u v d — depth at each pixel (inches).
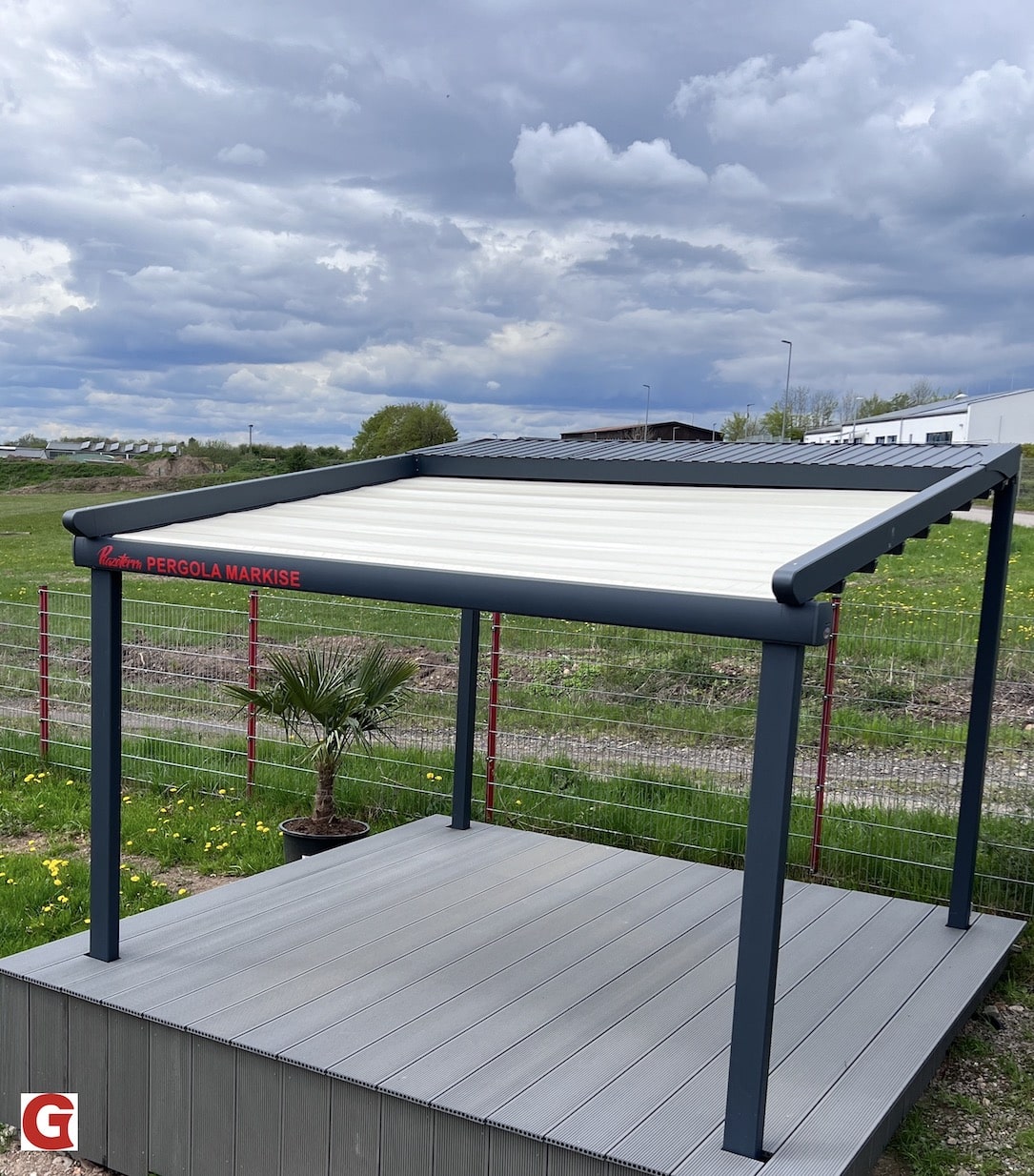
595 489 244.7
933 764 332.5
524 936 205.8
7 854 293.9
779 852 126.2
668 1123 139.0
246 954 192.4
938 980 193.9
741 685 412.5
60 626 607.8
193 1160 161.8
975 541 842.2
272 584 161.0
